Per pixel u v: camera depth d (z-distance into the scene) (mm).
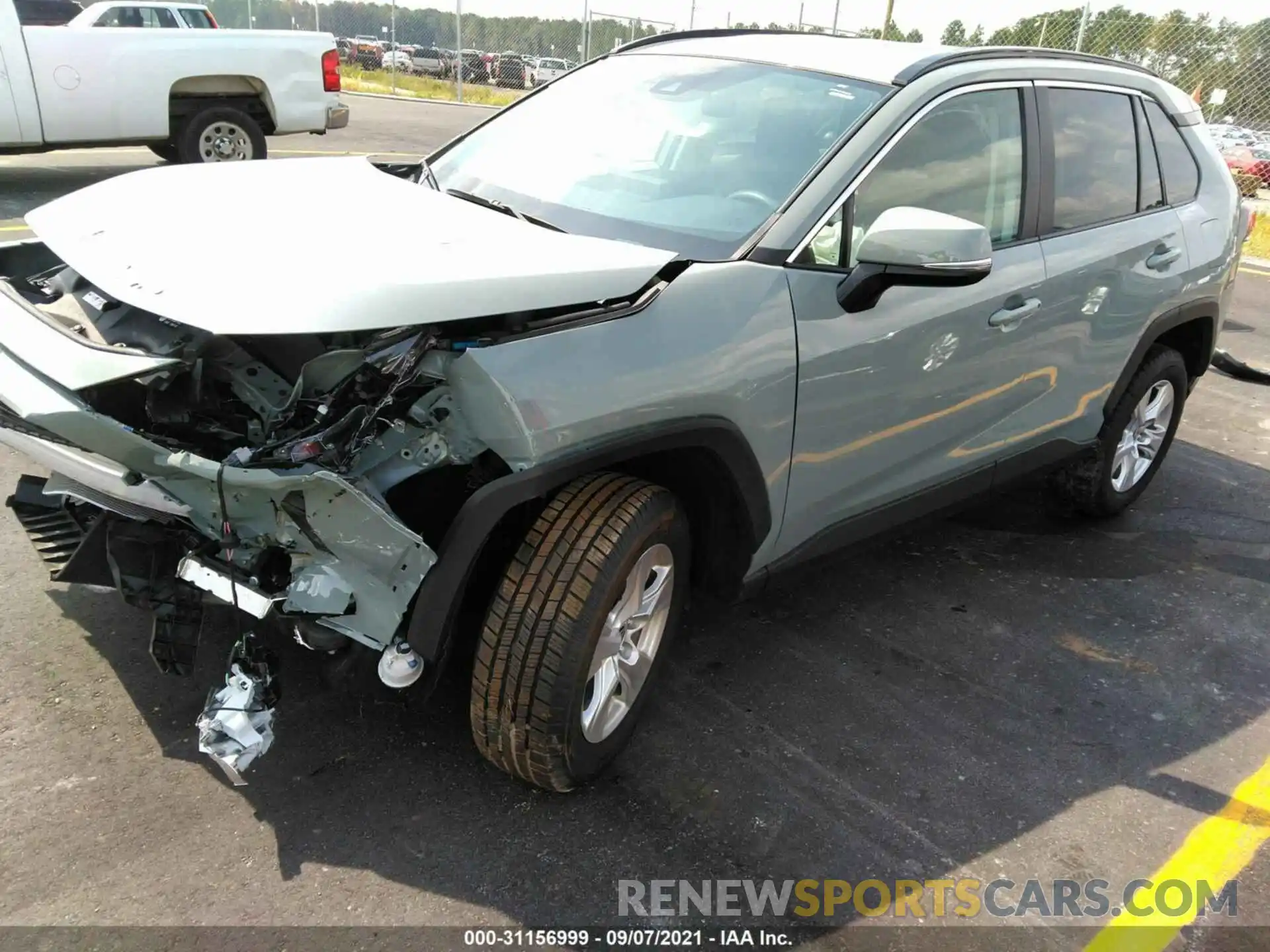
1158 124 4188
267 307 1956
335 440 2014
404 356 2027
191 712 2635
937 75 3107
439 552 2064
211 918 2072
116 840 2230
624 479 2385
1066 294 3514
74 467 2086
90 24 10586
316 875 2203
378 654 2143
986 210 3248
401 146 13383
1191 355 4641
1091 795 2770
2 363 2119
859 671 3223
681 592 2662
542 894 2229
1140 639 3623
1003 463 3662
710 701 2977
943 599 3764
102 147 8930
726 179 2904
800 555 2977
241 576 2039
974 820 2619
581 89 3541
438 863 2273
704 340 2389
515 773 2412
